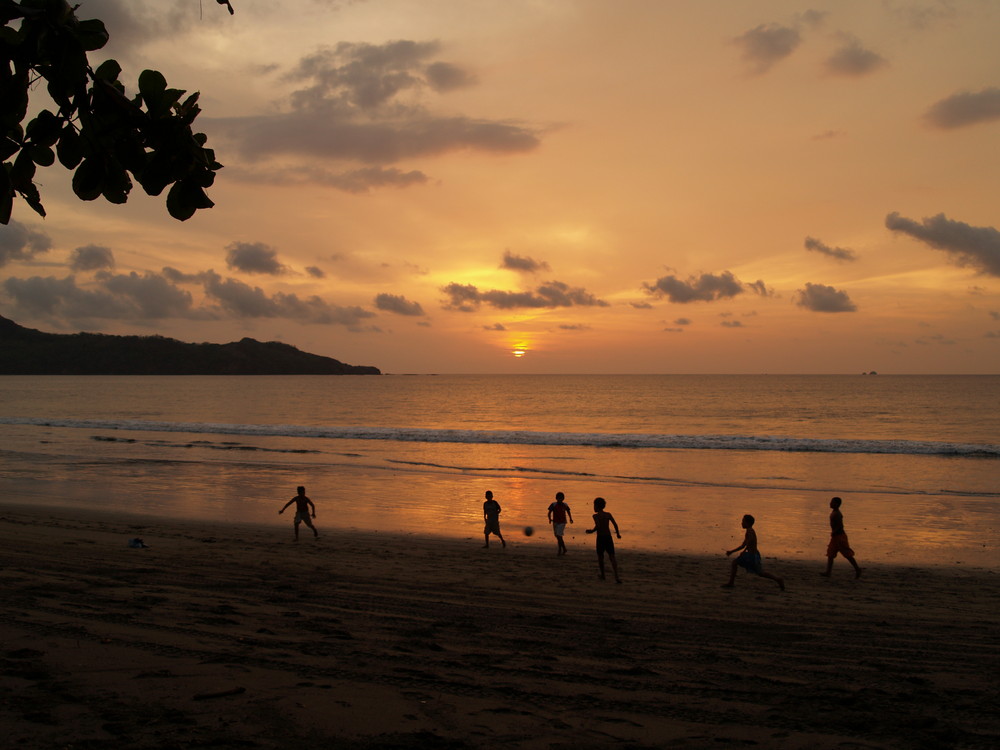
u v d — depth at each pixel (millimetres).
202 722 4578
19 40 1686
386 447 40531
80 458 33500
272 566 11789
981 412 77250
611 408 90562
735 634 8266
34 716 4508
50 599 8055
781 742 4797
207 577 10344
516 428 62344
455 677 5875
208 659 5945
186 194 1888
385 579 11016
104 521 17234
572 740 4645
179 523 17594
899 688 6203
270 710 4855
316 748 4285
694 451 38688
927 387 151875
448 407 94562
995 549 16156
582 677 6098
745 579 12359
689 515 20531
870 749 4734
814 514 20750
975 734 5090
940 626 9023
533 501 22812
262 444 41219
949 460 34656
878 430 56531
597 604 9844
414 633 7469
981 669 7023
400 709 5023
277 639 6785
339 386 180250
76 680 5266
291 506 21266
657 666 6617
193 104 1818
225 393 134000
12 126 1763
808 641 8031
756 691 5945
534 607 9414
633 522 19359
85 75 1713
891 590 11609
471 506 21656
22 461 32031
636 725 4992
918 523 19469
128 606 7875
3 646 6055
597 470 31062
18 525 15453
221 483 25984
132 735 4312
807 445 39844
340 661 6133
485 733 4672
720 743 4734
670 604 10016
